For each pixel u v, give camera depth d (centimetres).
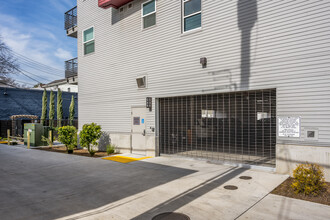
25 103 2670
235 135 794
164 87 969
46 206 480
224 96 820
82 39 1366
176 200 495
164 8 973
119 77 1155
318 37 617
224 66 795
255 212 429
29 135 1420
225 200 488
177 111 955
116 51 1170
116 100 1171
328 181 590
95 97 1284
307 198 492
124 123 1135
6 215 438
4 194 561
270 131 717
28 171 804
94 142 1087
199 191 546
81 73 1371
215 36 818
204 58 830
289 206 453
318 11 618
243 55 751
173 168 784
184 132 932
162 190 561
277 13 686
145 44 1041
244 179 631
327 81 602
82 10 1370
